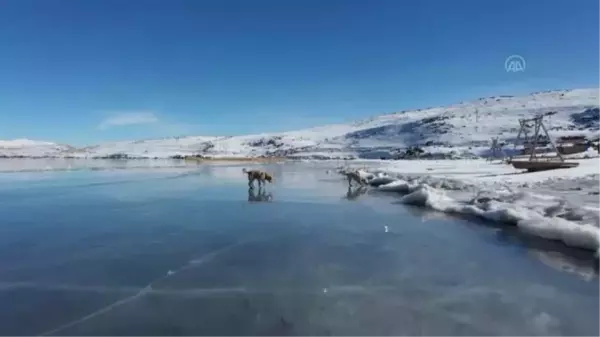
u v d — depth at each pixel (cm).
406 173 4100
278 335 662
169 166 7631
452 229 1466
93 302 799
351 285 894
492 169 4644
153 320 718
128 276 955
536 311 756
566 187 2244
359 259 1092
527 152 8956
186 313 746
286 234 1395
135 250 1186
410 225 1545
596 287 879
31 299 813
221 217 1731
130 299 815
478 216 1661
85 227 1520
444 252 1159
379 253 1151
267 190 2905
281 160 14038
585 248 1148
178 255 1134
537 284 898
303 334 664
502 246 1220
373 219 1672
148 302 799
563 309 765
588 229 1168
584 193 1966
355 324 702
